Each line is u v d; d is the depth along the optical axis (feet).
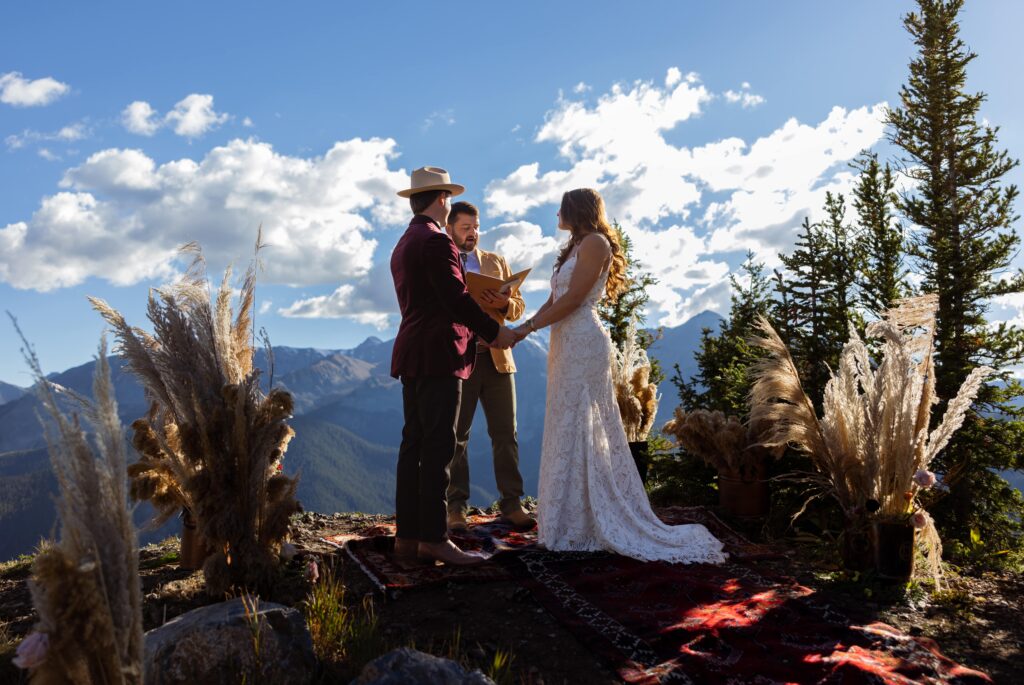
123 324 11.10
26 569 15.10
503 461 17.80
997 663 10.75
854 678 9.37
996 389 33.06
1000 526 29.58
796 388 15.97
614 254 16.02
